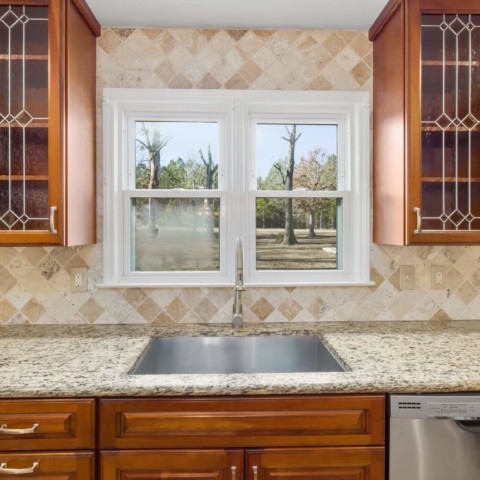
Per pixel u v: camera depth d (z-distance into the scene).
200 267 1.91
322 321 1.87
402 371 1.21
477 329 1.72
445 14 1.55
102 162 1.81
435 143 1.57
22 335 1.62
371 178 1.87
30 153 1.49
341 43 1.87
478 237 1.54
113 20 1.77
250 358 1.68
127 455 1.14
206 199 1.90
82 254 1.82
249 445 1.15
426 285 1.88
